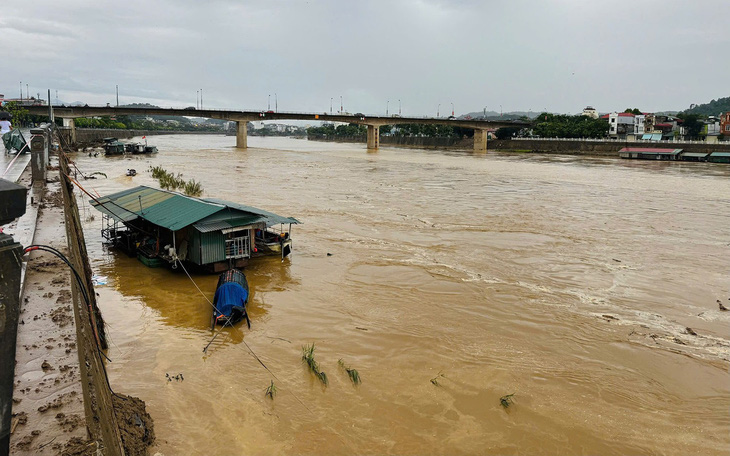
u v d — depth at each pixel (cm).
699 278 2223
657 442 1109
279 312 1783
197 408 1180
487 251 2614
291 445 1065
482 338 1591
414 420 1164
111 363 1378
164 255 2225
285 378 1333
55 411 493
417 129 17875
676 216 3731
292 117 12500
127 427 966
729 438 1127
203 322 1681
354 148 14575
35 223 1281
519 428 1144
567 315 1784
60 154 3678
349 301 1892
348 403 1224
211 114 11838
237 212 2222
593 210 3944
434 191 4859
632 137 12331
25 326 656
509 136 15438
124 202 2630
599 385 1330
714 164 8806
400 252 2566
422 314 1775
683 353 1512
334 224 3198
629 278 2211
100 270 2200
